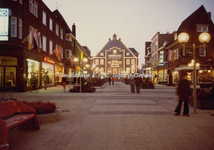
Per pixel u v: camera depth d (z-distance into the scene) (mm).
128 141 4652
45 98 13414
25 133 5328
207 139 4793
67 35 39906
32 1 21656
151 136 5035
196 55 29078
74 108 9391
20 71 18938
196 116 7551
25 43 19438
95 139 4805
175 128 5801
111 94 16500
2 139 3682
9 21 14641
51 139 4820
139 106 9969
